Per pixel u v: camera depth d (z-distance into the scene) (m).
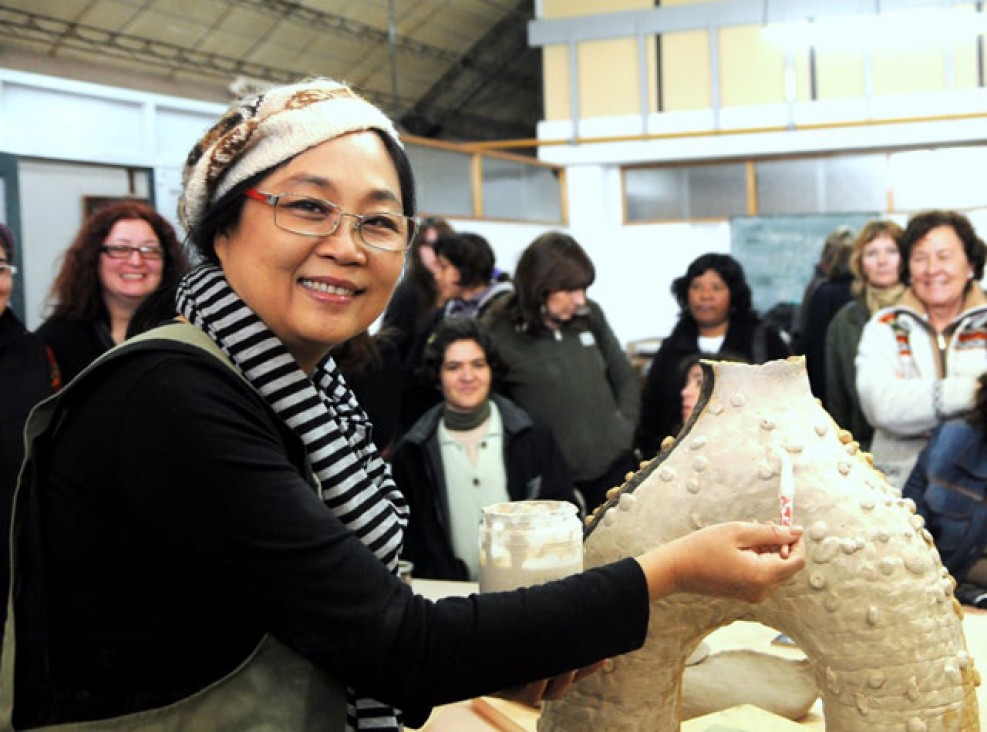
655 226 8.27
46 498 0.66
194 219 0.74
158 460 0.62
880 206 7.64
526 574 0.73
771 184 7.96
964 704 0.81
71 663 0.66
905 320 2.13
